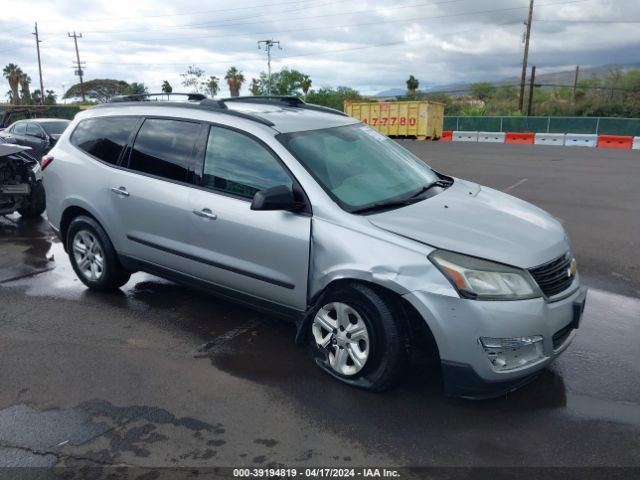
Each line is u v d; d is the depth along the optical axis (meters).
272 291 4.01
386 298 3.48
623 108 46.31
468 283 3.22
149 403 3.55
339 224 3.62
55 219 5.49
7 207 8.52
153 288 5.57
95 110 5.36
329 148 4.22
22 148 8.71
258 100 5.16
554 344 3.49
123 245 4.93
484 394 3.37
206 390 3.70
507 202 4.34
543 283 3.40
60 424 3.32
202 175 4.34
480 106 50.84
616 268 6.34
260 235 3.94
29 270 6.25
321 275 3.67
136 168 4.77
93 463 2.98
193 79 55.00
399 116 31.22
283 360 4.11
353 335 3.63
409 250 3.37
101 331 4.60
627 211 9.50
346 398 3.60
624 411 3.46
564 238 3.81
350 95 52.19
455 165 16.88
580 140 26.50
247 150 4.14
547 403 3.55
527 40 43.62
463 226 3.62
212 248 4.25
